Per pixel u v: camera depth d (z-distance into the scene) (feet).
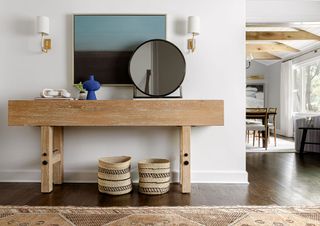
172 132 9.91
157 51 9.73
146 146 9.92
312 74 24.29
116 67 9.87
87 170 9.88
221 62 9.86
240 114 9.84
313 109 24.06
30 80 9.83
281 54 28.53
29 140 9.86
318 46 22.79
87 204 7.38
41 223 6.07
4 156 9.86
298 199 7.81
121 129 9.93
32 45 9.84
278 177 10.49
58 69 9.84
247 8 13.10
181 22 9.89
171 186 9.26
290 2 13.08
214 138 9.84
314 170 11.76
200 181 9.73
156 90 9.66
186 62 9.87
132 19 9.84
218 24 9.86
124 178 8.34
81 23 9.84
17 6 9.81
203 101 8.41
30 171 9.80
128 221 6.20
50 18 9.84
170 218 6.37
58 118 8.38
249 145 20.85
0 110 9.80
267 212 6.75
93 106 8.38
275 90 31.14
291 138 25.90
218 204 7.39
